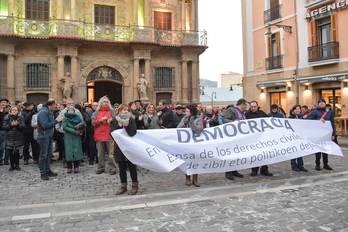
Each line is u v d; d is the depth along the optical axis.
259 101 23.52
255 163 7.32
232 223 4.80
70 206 5.70
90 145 10.25
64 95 23.25
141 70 26.31
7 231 4.56
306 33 19.56
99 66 25.33
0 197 6.39
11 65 22.56
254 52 23.89
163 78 27.41
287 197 6.08
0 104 9.75
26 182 7.73
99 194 6.56
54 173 8.45
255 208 5.46
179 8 28.20
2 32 21.98
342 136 16.03
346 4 16.95
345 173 8.24
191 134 7.05
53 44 23.67
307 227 4.60
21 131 9.25
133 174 6.53
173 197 6.20
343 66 17.44
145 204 5.74
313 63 18.88
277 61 21.61
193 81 27.67
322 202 5.74
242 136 7.41
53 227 4.70
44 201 6.10
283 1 21.20
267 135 7.64
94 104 10.84
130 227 4.67
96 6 25.92
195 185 7.11
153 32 25.78
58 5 23.86
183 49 27.19
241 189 6.73
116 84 28.64
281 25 20.41
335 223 4.73
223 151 7.12
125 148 6.34
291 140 7.80
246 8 24.56
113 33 25.39
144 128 9.39
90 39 23.95
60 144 10.89
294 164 8.69
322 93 19.20
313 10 19.22
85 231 4.53
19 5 23.48
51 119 8.22
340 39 17.61
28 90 23.50
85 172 8.94
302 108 12.20
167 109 9.54
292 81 20.52
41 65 23.88
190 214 5.20
